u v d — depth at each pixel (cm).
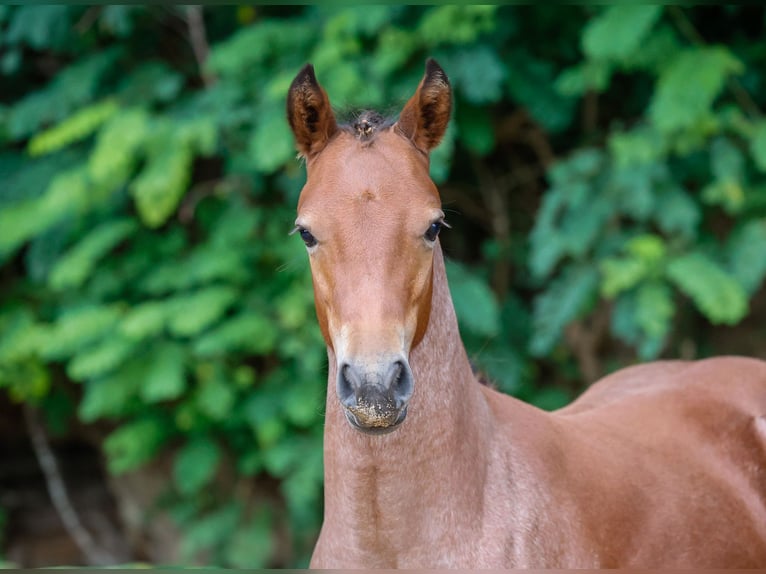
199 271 742
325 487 316
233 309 792
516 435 332
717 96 741
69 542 995
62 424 926
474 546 300
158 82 793
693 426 409
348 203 281
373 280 272
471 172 900
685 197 711
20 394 828
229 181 818
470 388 317
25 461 1042
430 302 296
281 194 823
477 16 718
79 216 773
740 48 769
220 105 743
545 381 895
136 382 746
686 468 379
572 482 334
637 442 381
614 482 347
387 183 284
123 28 777
